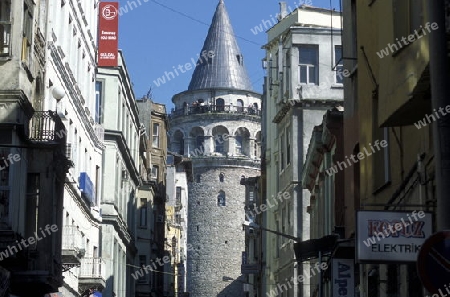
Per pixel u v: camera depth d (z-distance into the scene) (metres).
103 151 55.62
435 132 11.50
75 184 42.41
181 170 120.19
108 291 54.00
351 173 27.97
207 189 131.00
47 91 34.69
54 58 36.50
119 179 58.44
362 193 24.06
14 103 27.80
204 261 130.00
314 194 43.91
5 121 27.61
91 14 48.28
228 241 130.00
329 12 57.53
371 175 23.22
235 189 131.25
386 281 21.47
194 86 134.12
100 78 56.69
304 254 29.70
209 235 130.25
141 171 72.88
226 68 134.00
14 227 27.12
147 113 81.69
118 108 57.62
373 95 22.98
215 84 133.12
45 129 31.59
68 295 41.28
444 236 11.02
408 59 15.65
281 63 57.03
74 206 42.62
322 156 39.53
